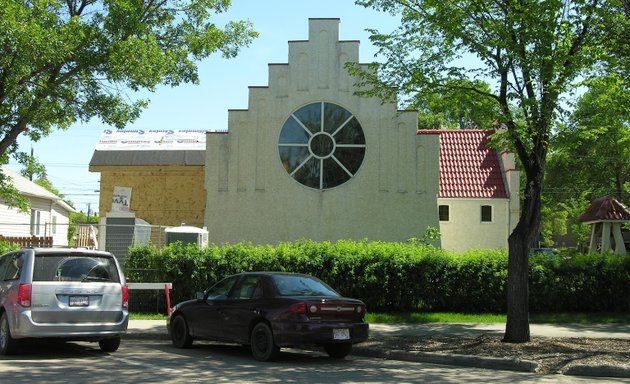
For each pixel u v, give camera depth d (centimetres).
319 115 2406
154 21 1839
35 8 1555
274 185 2383
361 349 1273
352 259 1836
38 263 1135
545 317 1780
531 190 1317
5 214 3125
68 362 1080
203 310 1267
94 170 2730
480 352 1170
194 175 2720
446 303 1870
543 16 1212
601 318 1775
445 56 1342
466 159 3094
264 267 1830
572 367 1030
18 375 930
